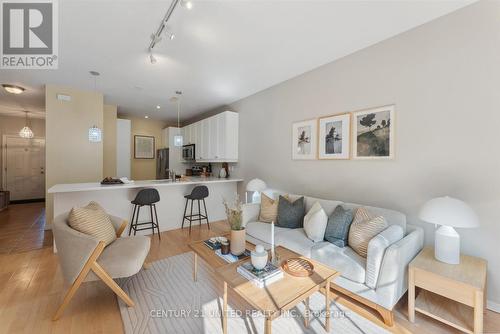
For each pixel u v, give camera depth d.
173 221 4.07
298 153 3.51
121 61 2.96
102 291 2.13
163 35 2.30
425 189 2.21
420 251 2.03
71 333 1.62
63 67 3.14
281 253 2.07
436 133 2.14
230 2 1.89
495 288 1.84
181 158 6.46
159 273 2.47
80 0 1.87
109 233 2.22
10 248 3.10
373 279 1.75
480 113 1.91
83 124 4.08
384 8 1.99
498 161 1.83
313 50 2.71
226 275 1.66
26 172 6.67
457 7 1.99
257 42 2.52
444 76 2.09
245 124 4.61
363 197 2.71
